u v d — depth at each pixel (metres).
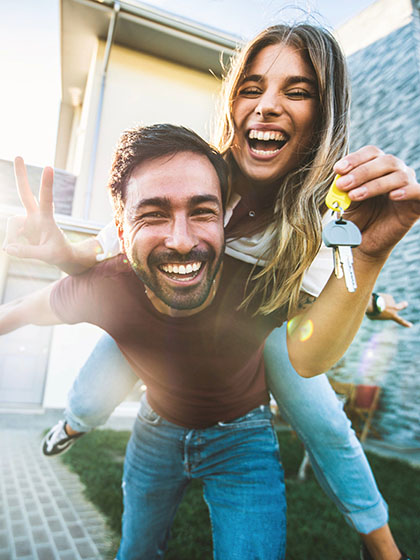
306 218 0.89
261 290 0.99
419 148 4.82
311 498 2.64
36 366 5.28
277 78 0.88
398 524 2.32
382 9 5.59
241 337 1.04
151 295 0.98
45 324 1.20
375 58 5.62
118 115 4.66
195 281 0.85
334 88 0.90
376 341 4.95
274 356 1.25
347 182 0.60
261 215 0.97
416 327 4.59
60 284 1.12
